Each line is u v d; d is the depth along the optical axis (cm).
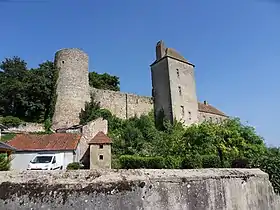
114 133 3328
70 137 2739
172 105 3900
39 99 3469
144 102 4278
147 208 546
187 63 4331
